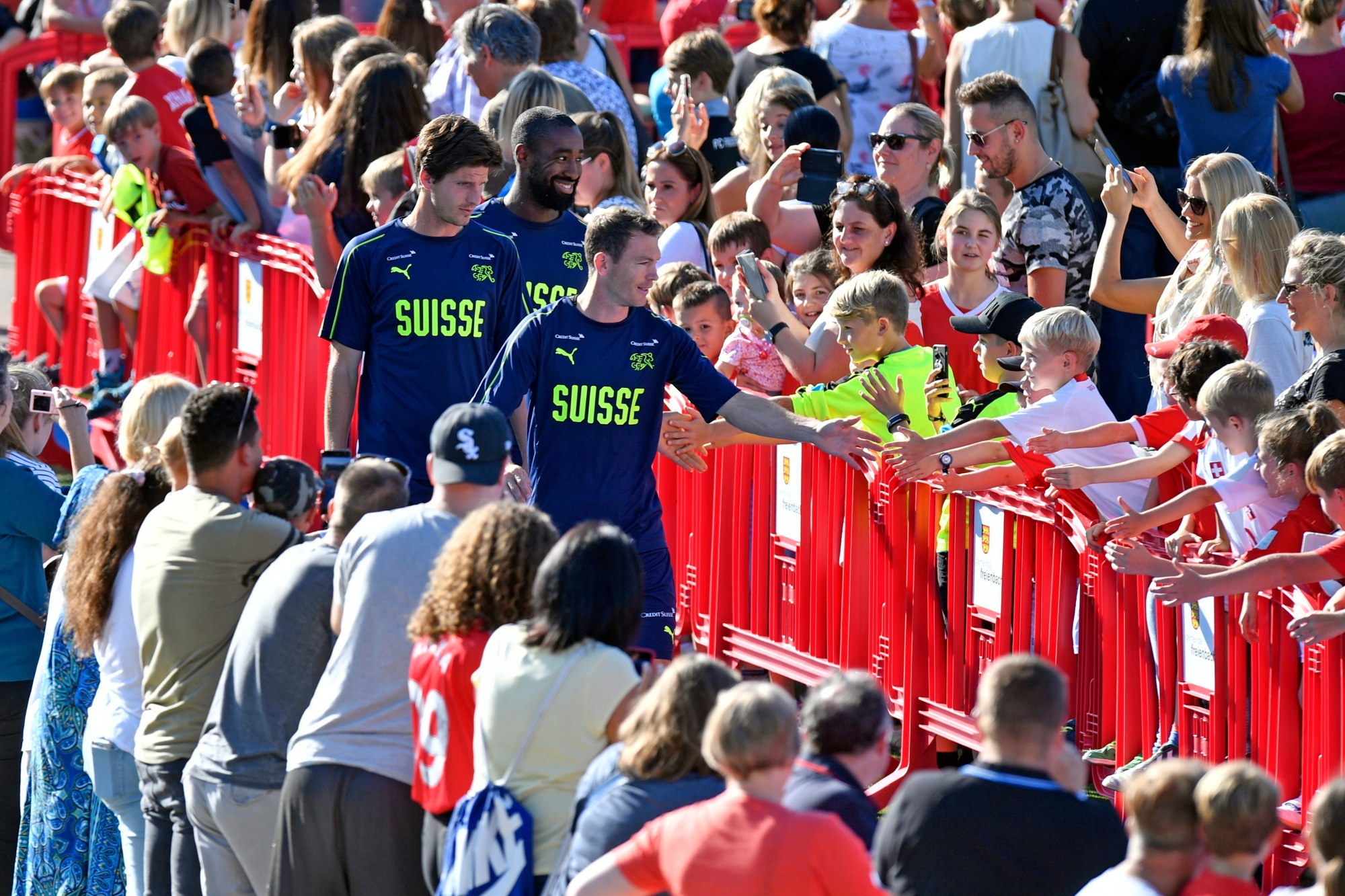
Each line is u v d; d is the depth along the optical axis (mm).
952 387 21562
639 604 14430
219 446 18297
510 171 26375
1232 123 26812
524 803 14125
